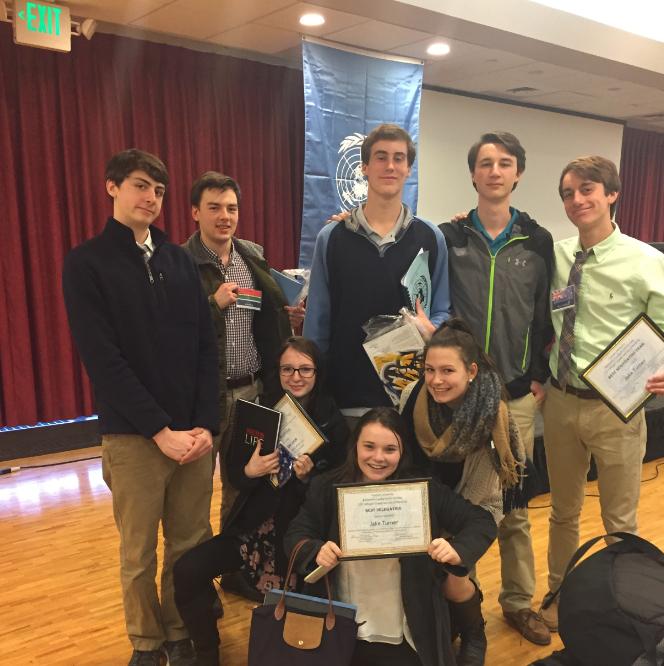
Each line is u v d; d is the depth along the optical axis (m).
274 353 2.52
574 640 1.67
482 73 5.72
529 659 2.18
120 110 4.51
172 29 4.49
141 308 1.89
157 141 4.72
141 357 1.90
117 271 1.87
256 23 4.34
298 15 4.17
